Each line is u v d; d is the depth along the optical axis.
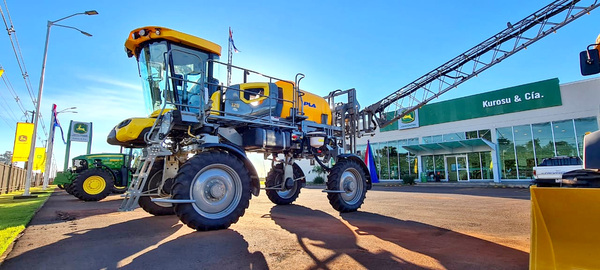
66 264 2.79
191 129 4.82
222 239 3.71
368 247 3.39
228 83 6.02
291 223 4.94
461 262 2.85
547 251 2.23
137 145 6.42
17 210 7.01
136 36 5.32
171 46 5.36
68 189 12.08
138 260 2.90
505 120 19.67
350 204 6.43
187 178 4.02
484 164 20.28
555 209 2.24
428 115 23.06
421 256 3.05
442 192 13.07
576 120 17.33
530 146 18.62
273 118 5.70
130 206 4.36
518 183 18.00
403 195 11.34
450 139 21.89
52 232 4.23
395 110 14.58
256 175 4.80
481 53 11.67
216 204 4.30
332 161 7.80
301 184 8.20
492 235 4.05
